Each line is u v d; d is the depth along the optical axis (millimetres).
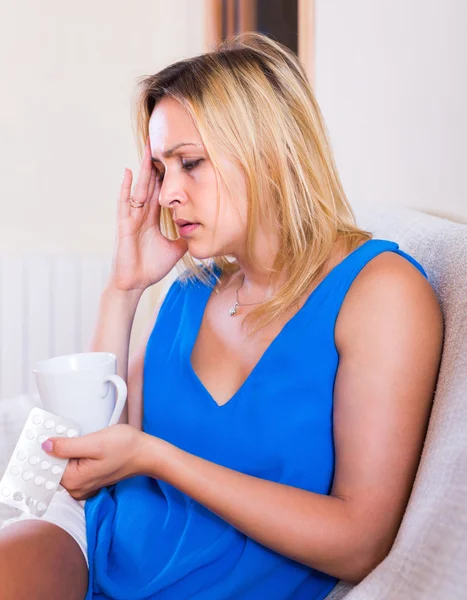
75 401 848
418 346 893
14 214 2404
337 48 1702
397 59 1416
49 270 2287
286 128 1019
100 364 862
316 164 1047
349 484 866
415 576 682
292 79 1047
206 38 2311
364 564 850
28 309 2287
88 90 2426
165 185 1033
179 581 973
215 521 992
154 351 1160
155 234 1231
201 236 1044
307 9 1922
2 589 895
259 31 2137
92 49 2416
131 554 1028
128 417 1221
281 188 1025
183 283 1218
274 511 847
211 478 862
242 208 1025
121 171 2479
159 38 2471
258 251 1066
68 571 967
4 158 2377
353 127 1640
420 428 887
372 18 1517
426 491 755
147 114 1139
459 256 997
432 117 1292
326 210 1025
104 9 2414
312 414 950
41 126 2395
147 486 1113
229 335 1083
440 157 1271
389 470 858
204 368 1091
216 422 1011
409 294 912
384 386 878
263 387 983
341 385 918
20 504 833
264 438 968
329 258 1023
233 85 1002
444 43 1236
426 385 896
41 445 822
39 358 2307
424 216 1250
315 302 979
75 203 2449
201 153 1007
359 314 924
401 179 1426
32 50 2361
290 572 971
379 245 988
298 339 972
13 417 1332
